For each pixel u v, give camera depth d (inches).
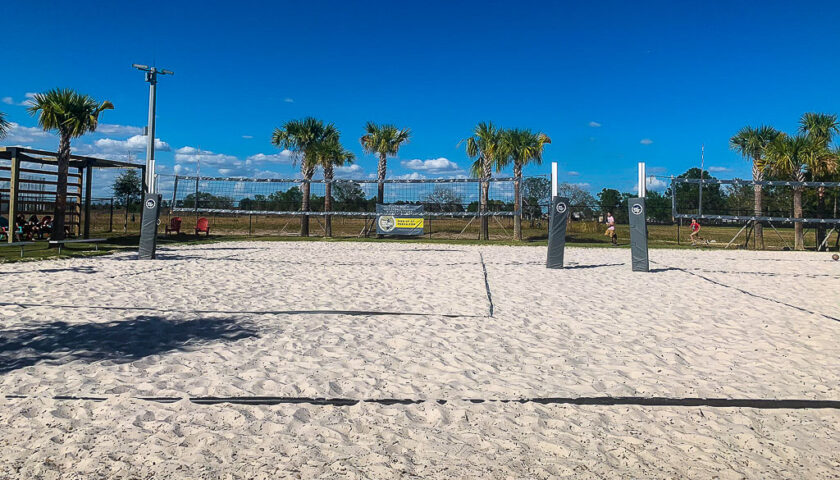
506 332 202.2
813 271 428.8
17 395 126.6
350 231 997.8
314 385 138.6
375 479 91.7
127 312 220.2
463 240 778.8
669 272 406.3
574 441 109.0
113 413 117.3
